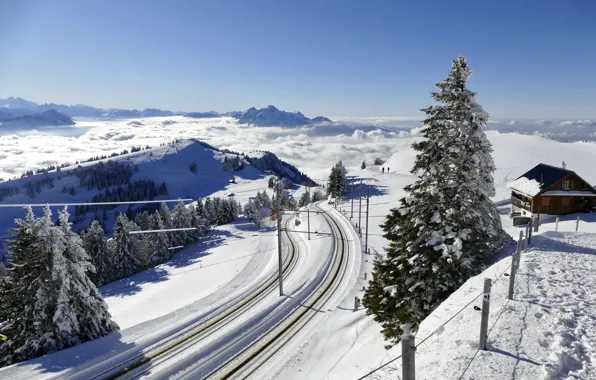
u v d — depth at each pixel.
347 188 107.81
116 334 23.23
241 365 19.66
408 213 19.42
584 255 15.64
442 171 17.55
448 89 17.81
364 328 22.09
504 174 94.06
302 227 75.62
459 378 7.12
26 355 21.03
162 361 19.69
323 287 34.03
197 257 78.38
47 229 22.47
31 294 22.09
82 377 17.83
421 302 16.72
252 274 46.97
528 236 18.56
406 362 5.49
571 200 38.41
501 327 9.03
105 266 72.94
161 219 90.06
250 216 109.12
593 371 6.99
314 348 21.28
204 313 27.22
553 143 129.75
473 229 17.67
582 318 9.30
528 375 6.94
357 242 51.09
